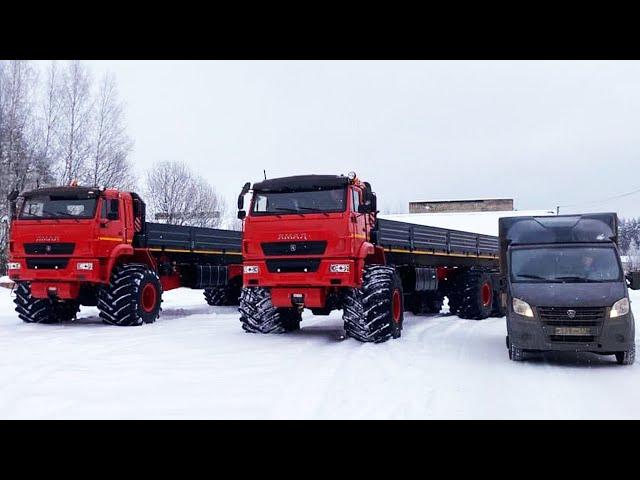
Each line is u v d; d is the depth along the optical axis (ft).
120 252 40.42
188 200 149.18
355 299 31.83
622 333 25.12
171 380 21.75
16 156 93.45
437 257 46.16
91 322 42.50
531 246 29.12
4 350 28.73
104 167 104.53
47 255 39.19
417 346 30.86
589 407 18.57
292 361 25.72
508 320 27.32
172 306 59.36
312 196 32.32
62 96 100.58
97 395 19.42
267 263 32.45
